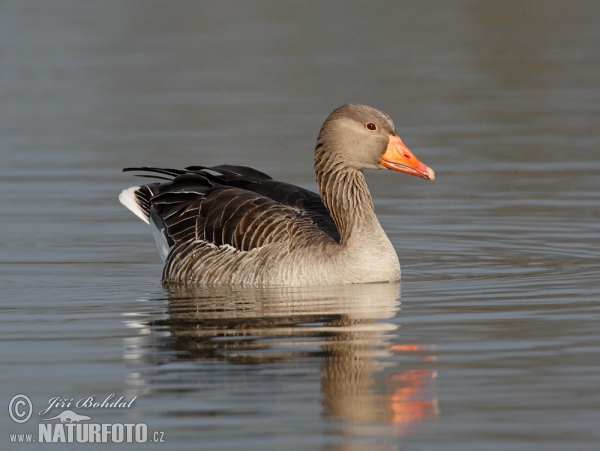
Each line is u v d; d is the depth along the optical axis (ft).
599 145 87.92
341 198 52.08
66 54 134.92
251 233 52.13
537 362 37.06
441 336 40.60
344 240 51.72
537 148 87.56
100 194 75.61
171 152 87.81
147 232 66.39
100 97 112.78
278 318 43.83
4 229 66.33
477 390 34.30
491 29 150.51
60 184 78.28
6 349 39.88
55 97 112.88
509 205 70.74
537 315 43.78
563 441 30.19
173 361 37.73
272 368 36.73
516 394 33.91
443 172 81.00
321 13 168.45
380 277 51.16
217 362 37.42
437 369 36.45
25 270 56.39
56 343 40.65
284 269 51.01
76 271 56.29
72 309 46.85
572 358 37.42
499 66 124.57
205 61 130.11
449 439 30.45
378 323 42.80
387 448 29.81
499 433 30.81
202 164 83.30
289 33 149.79
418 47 137.69
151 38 146.92
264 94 112.16
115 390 34.73
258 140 92.07
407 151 51.96
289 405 33.09
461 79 117.91
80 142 92.63
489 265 55.42
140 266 57.82
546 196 72.79
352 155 51.90
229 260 52.24
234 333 41.47
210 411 32.68
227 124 99.14
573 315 43.62
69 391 34.78
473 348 38.88
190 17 165.17
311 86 114.93
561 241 61.00
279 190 56.54
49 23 157.07
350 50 136.36
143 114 104.53
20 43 142.20
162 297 49.39
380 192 77.15
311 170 81.25
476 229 64.85
